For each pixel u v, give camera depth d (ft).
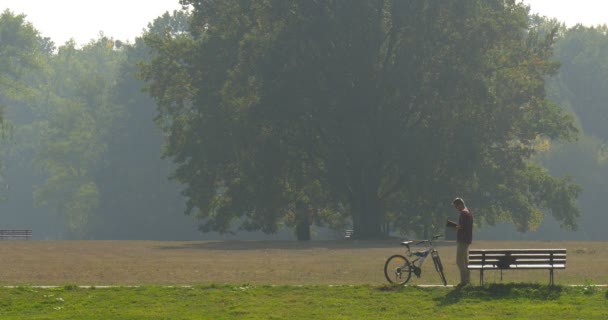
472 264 150.51
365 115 428.56
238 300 138.21
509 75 439.63
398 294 142.92
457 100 420.36
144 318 120.98
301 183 440.45
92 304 135.23
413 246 342.23
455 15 419.13
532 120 460.14
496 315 122.83
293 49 417.49
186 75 481.87
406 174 424.46
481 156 419.54
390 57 441.27
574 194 468.75
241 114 433.07
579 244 378.53
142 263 237.25
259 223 467.52
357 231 437.99
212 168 473.26
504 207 454.40
